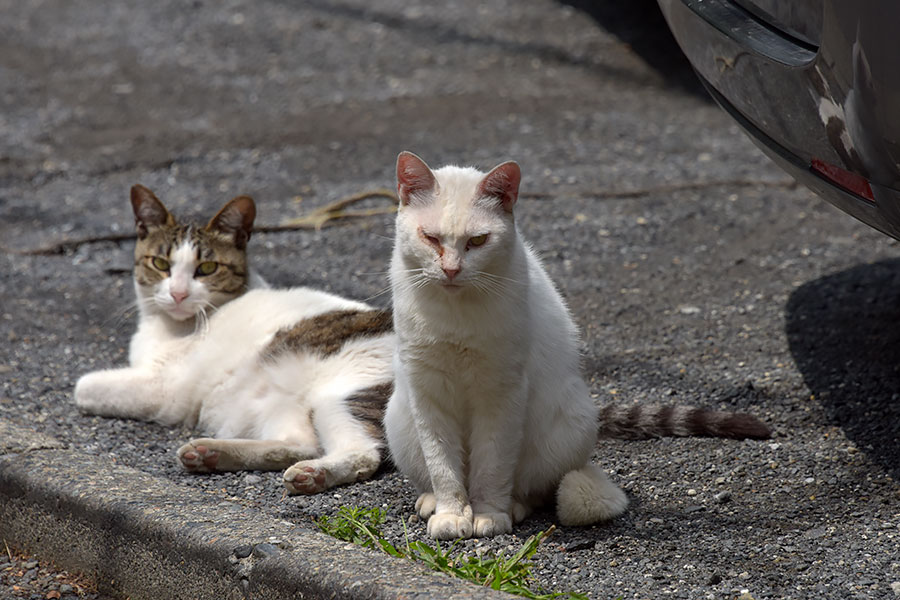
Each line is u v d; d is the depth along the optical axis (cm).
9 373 924
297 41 2114
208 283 912
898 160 591
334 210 1337
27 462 675
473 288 606
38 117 1714
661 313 1031
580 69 1941
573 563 591
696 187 1392
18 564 661
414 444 671
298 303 894
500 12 2227
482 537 627
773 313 1012
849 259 1148
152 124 1689
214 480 747
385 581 502
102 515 616
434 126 1666
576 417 667
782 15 655
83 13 2275
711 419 776
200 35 2145
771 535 627
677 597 549
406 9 2273
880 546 605
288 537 560
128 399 869
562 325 686
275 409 838
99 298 1112
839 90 605
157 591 597
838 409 810
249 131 1655
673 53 1989
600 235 1246
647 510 668
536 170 1467
